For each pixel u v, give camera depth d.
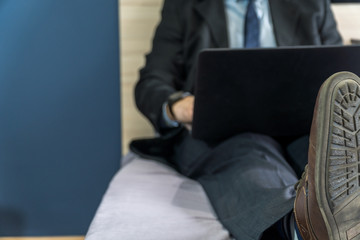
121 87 1.76
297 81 1.01
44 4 1.72
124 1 1.72
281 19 1.38
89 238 0.90
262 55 0.96
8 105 1.78
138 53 1.74
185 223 0.97
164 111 1.27
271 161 1.02
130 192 1.14
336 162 0.74
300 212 0.79
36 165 1.83
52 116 1.80
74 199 1.87
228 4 1.41
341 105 0.73
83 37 1.76
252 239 0.86
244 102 1.05
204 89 1.02
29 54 1.75
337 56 0.98
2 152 1.81
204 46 1.39
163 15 1.51
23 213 1.86
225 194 1.02
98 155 1.84
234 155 1.10
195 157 1.24
